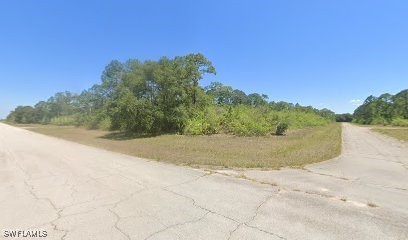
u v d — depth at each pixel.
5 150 14.45
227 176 7.41
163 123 26.17
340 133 29.48
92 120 45.69
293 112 47.34
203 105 28.61
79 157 11.30
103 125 37.50
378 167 8.76
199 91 28.14
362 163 9.50
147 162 9.80
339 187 6.25
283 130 25.92
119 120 25.73
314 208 4.88
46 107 88.19
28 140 21.00
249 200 5.35
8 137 24.58
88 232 3.97
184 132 25.30
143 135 25.44
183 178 7.23
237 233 3.88
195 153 11.89
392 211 4.74
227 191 5.98
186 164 9.27
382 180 6.96
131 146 15.45
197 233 3.90
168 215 4.61
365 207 4.94
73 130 38.59
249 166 8.73
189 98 27.39
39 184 6.84
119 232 3.96
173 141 18.33
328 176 7.39
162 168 8.62
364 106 87.00
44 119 83.31
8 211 4.89
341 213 4.64
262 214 4.60
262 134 24.41
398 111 67.12
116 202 5.32
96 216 4.59
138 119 24.33
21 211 4.88
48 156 11.80
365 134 27.92
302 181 6.82
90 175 7.77
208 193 5.84
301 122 44.28
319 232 3.91
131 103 23.45
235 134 24.66
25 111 87.12
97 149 14.26
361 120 80.75
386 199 5.39
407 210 4.80
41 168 9.03
